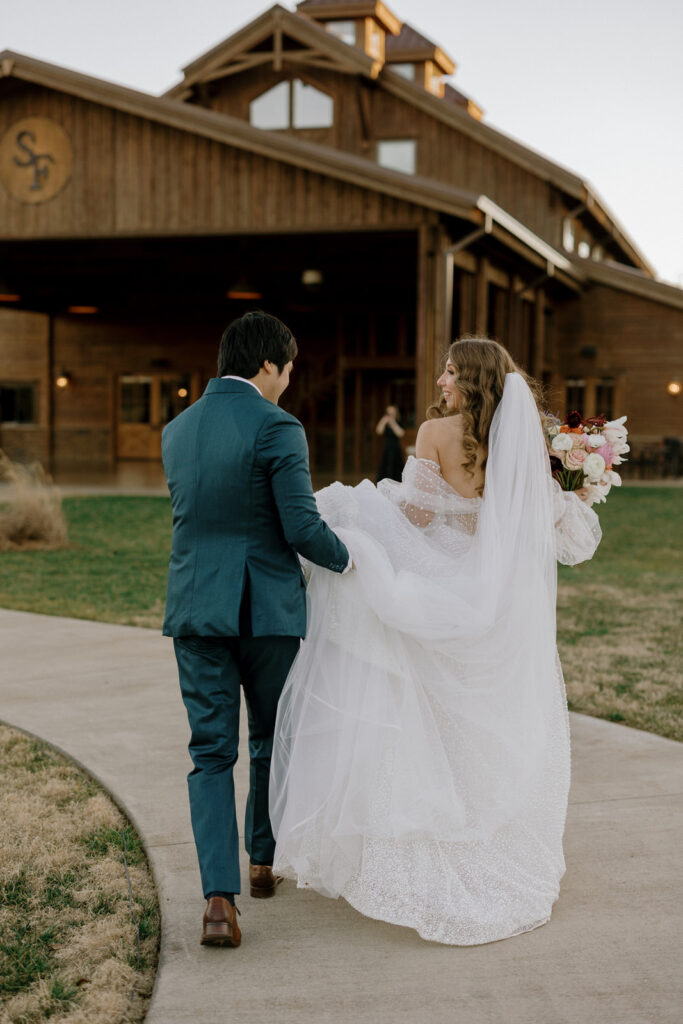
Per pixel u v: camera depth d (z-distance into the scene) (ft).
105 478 67.05
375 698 8.98
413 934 8.90
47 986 8.05
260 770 9.39
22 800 11.84
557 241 70.69
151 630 21.30
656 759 13.38
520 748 9.25
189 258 63.93
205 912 8.43
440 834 8.97
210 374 82.43
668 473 69.67
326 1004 7.75
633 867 10.14
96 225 52.80
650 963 8.35
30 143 53.42
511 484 9.26
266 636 8.65
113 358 84.23
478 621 9.00
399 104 71.26
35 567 30.14
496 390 9.50
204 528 8.65
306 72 70.23
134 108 51.03
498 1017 7.57
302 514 8.44
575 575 29.68
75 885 9.80
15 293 73.36
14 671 17.71
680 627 21.98
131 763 13.02
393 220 48.78
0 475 59.36
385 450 52.01
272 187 50.31
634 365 72.59
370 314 75.15
